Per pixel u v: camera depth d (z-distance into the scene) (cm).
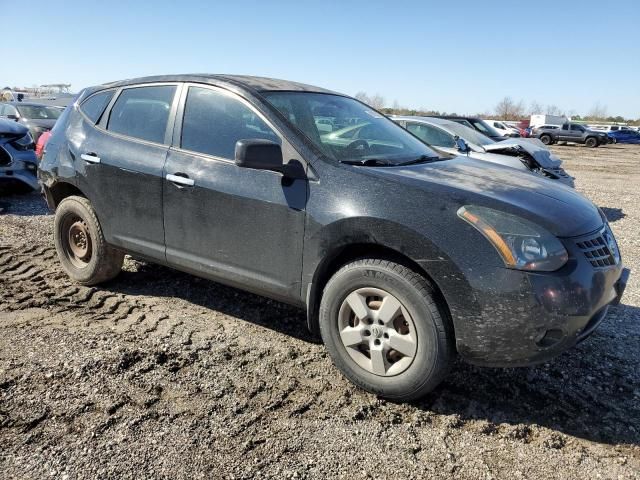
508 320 259
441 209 275
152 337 361
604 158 2486
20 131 790
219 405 286
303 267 313
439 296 275
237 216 334
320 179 308
